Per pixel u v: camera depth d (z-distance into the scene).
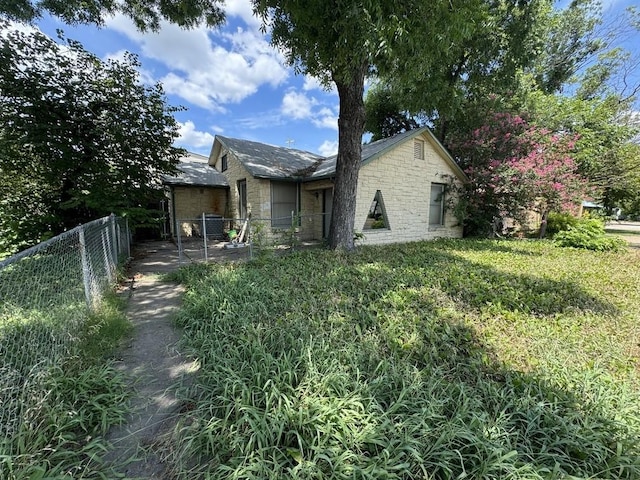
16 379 1.81
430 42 4.32
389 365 2.16
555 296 3.93
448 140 11.87
